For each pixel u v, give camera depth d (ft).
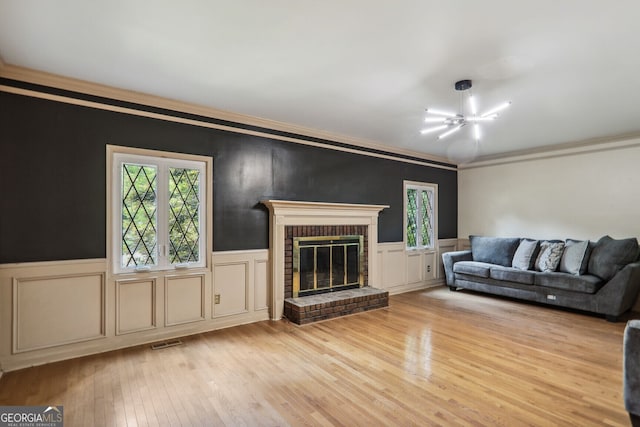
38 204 9.00
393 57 8.05
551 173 17.37
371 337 11.14
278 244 13.17
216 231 12.00
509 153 18.90
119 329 10.18
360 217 15.88
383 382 8.09
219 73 8.99
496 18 6.43
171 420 6.58
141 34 7.10
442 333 11.54
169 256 11.17
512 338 11.06
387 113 12.20
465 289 18.79
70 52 7.87
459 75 9.00
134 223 10.53
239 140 12.55
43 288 9.07
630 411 6.27
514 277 15.57
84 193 9.64
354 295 14.29
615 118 12.59
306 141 14.37
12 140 8.69
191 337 11.12
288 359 9.39
